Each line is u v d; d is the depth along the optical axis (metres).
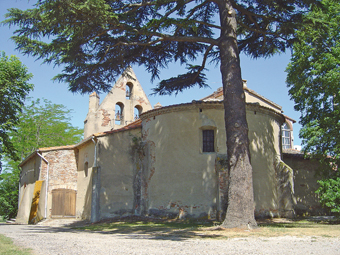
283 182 18.05
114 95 33.78
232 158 12.11
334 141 17.22
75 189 22.59
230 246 7.73
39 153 22.36
